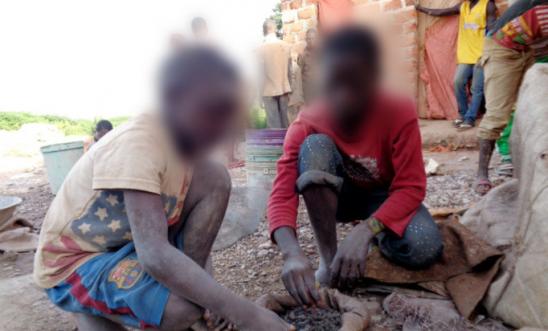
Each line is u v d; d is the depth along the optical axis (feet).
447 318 6.19
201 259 6.03
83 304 5.23
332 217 6.70
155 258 4.59
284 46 21.47
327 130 6.78
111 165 4.77
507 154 13.58
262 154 14.25
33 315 7.91
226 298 4.61
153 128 4.92
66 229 5.39
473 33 17.75
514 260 6.12
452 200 11.90
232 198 14.03
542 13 9.72
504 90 11.14
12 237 12.17
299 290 5.75
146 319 4.79
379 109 6.32
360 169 7.05
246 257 9.87
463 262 7.05
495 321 6.19
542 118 6.35
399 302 6.49
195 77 4.51
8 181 24.08
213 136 4.78
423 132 18.85
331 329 6.04
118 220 5.27
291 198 6.72
